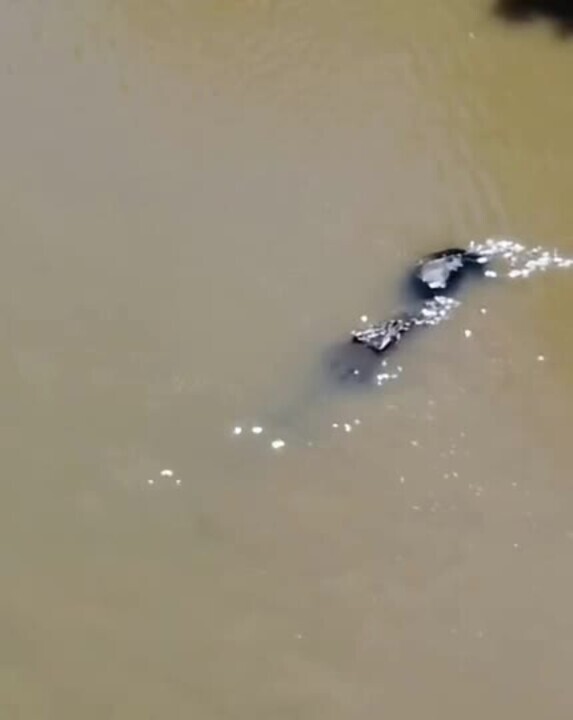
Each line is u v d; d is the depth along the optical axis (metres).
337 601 6.02
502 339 7.04
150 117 8.74
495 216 7.79
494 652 5.80
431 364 6.94
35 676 5.84
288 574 6.13
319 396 6.84
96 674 5.84
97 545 6.30
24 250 7.77
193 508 6.41
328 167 8.23
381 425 6.70
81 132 8.64
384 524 6.29
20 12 9.84
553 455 6.52
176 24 9.63
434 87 8.84
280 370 6.98
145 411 6.84
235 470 6.56
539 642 5.82
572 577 6.04
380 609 5.98
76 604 6.09
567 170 8.12
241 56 9.26
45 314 7.37
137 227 7.87
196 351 7.11
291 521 6.33
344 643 5.87
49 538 6.34
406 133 8.48
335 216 7.87
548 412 6.70
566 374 6.86
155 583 6.14
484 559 6.12
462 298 7.25
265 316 7.26
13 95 9.01
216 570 6.17
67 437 6.75
